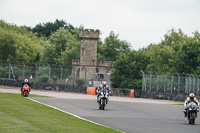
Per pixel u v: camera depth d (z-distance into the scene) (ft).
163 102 494.18
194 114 249.55
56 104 324.80
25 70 634.43
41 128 184.55
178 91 557.74
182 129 221.46
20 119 210.18
